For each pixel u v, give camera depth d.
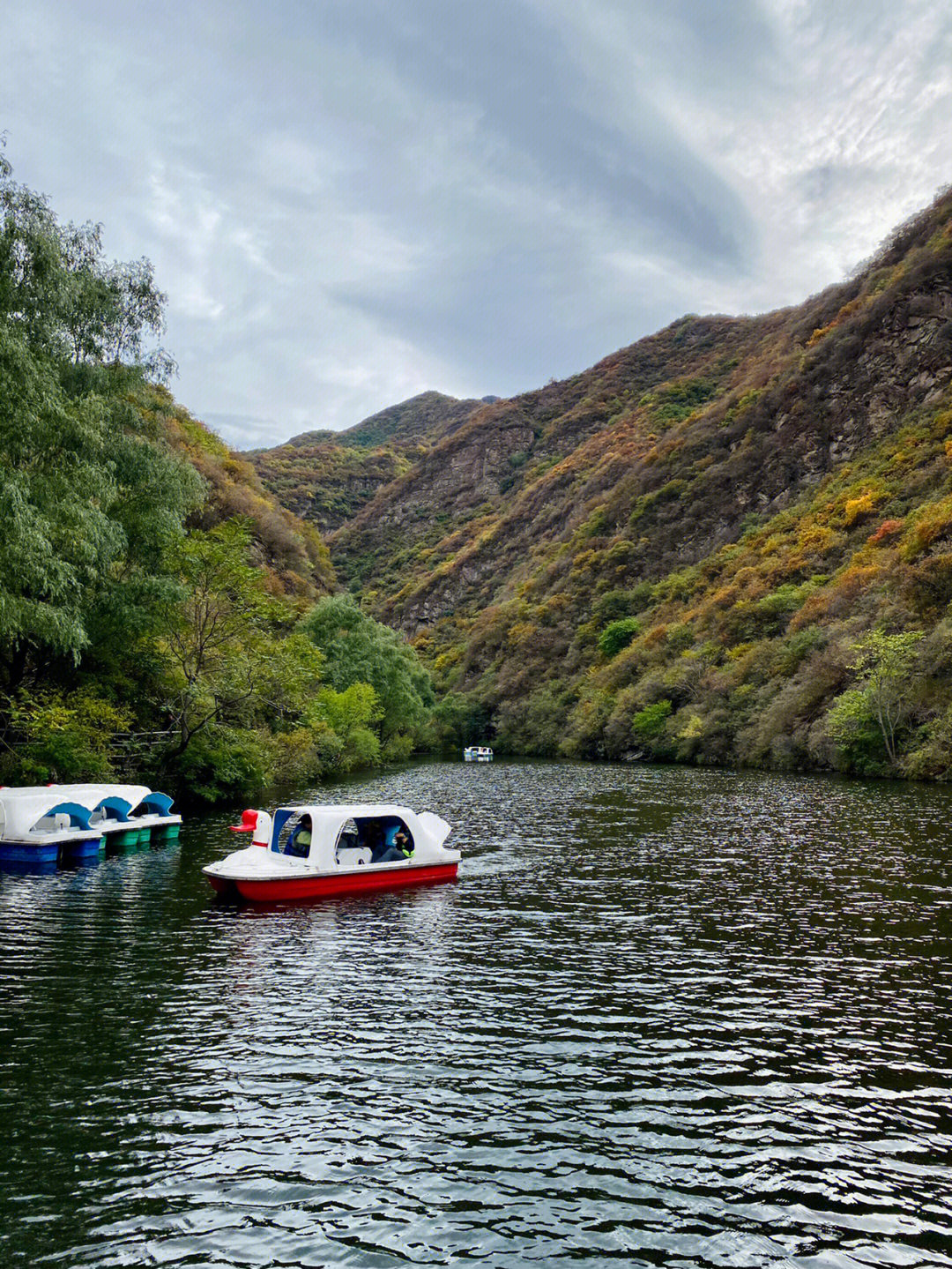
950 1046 9.21
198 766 30.34
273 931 13.77
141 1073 8.27
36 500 20.11
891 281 104.56
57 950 12.52
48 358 20.88
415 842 18.03
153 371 26.53
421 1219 5.97
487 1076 8.34
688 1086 8.17
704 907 15.55
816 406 104.31
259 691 33.00
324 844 16.69
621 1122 7.45
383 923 14.39
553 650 109.81
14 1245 5.59
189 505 28.50
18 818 18.91
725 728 61.72
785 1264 5.57
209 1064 8.52
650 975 11.59
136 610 25.83
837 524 80.00
